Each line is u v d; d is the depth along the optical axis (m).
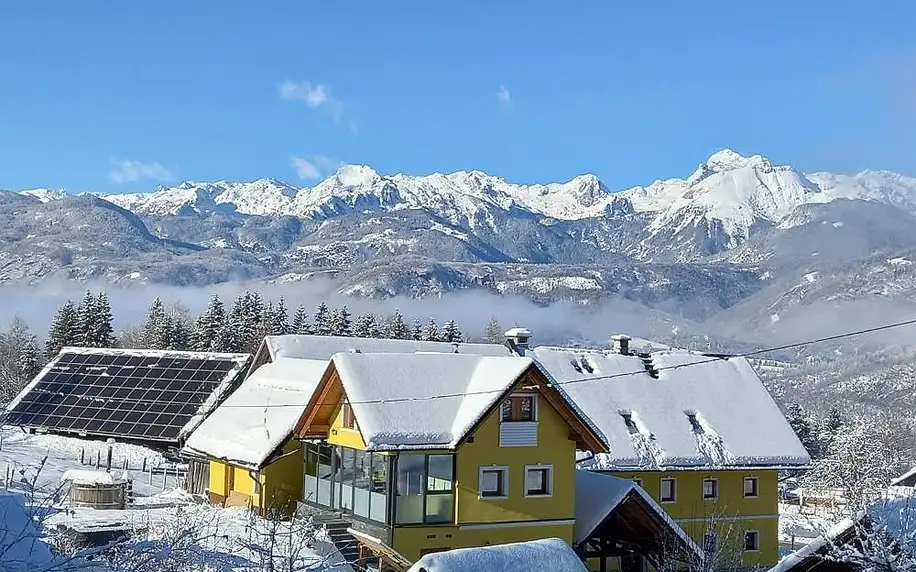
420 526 34.59
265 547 22.84
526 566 20.89
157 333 113.56
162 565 16.41
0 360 105.81
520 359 36.50
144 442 58.78
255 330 110.44
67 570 13.91
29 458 48.81
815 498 68.06
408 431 34.50
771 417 51.56
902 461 88.44
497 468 35.88
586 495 38.34
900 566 18.48
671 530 35.50
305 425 38.28
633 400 50.09
